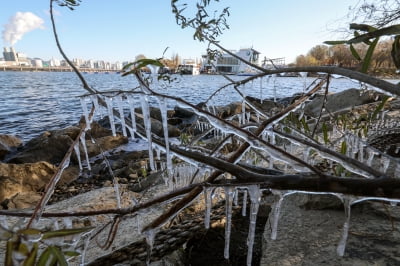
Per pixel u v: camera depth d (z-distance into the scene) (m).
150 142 1.07
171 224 2.39
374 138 3.04
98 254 1.98
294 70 0.87
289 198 2.38
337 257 1.55
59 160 7.53
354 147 2.62
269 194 2.70
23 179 5.48
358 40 0.70
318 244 1.70
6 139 8.66
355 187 0.86
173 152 1.05
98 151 7.85
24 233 0.46
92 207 3.12
